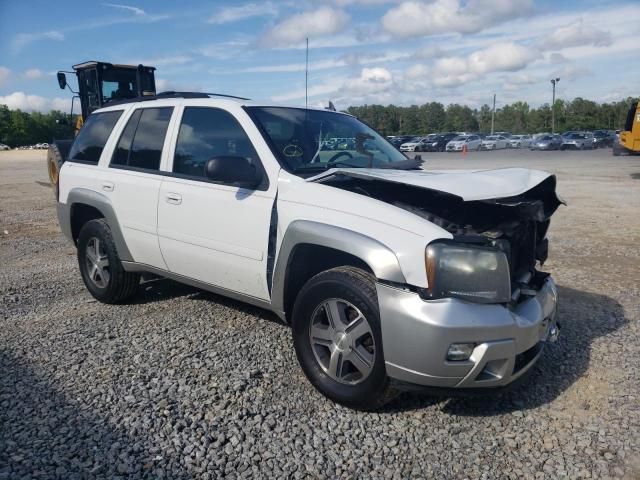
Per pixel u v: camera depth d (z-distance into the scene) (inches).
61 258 303.1
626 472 113.7
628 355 170.1
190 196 171.3
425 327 117.7
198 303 213.5
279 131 167.0
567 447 122.3
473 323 118.0
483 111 4507.9
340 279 132.6
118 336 180.4
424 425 130.4
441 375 119.5
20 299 223.3
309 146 168.2
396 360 122.3
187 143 179.9
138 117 202.4
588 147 1847.9
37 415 130.6
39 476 107.7
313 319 140.9
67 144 503.5
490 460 117.5
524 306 133.2
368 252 125.8
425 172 156.3
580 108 3897.6
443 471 113.6
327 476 111.1
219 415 131.6
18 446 117.6
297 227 141.3
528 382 152.9
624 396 144.7
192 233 172.1
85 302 218.7
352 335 133.3
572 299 225.1
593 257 296.5
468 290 120.5
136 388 144.1
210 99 179.2
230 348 169.9
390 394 130.0
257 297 159.6
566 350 173.9
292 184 148.9
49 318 199.5
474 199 126.1
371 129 204.2
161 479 108.3
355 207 135.2
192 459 114.8
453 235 124.0
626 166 1011.9
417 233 123.4
